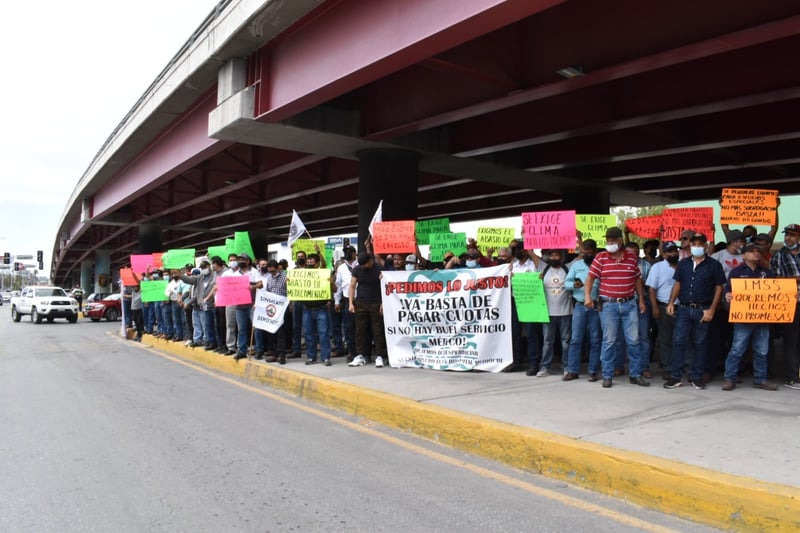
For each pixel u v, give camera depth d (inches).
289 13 411.5
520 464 203.8
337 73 394.0
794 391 282.5
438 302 362.0
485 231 430.9
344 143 526.9
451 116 442.0
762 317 274.5
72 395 338.6
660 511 163.5
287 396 336.2
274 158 701.9
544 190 762.8
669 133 522.9
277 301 406.0
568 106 472.4
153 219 1236.5
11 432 252.4
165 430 256.5
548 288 333.7
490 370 348.5
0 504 171.5
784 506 141.9
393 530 152.8
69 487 185.5
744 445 188.7
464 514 162.7
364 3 372.8
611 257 297.3
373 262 390.9
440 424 237.5
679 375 294.8
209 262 549.0
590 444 190.9
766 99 394.3
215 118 508.1
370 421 274.1
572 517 159.6
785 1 281.4
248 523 157.9
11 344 663.8
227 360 435.2
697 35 309.4
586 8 356.5
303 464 208.5
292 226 450.0
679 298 293.9
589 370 319.0
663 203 887.7
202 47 508.7
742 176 714.2
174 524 157.4
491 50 382.6
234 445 233.0
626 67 341.1
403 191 539.8
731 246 336.8
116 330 917.2
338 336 450.0
